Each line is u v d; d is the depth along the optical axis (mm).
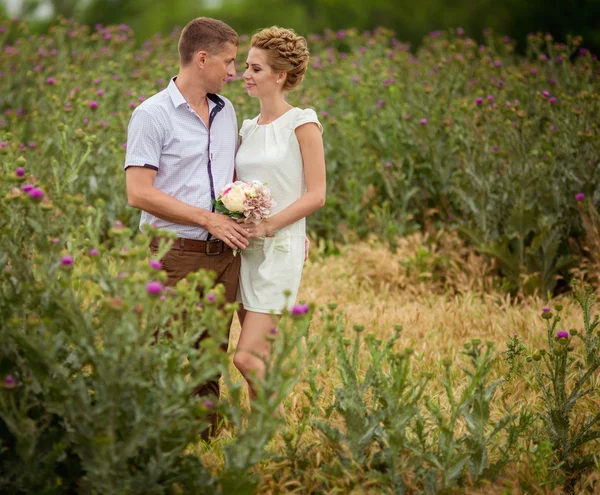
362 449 4340
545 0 27172
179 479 3895
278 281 5117
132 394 3738
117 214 8812
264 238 5152
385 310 7664
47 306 3887
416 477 4371
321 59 12945
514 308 7777
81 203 3969
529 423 4930
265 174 5164
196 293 4004
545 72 12148
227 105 5316
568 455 4887
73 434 3738
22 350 3998
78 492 3889
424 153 9727
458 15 29125
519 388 5773
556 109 9961
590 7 26422
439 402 5570
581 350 6438
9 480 3883
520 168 8516
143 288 3605
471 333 7113
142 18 31844
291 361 3783
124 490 3641
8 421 3695
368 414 4398
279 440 4898
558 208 8391
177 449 3766
